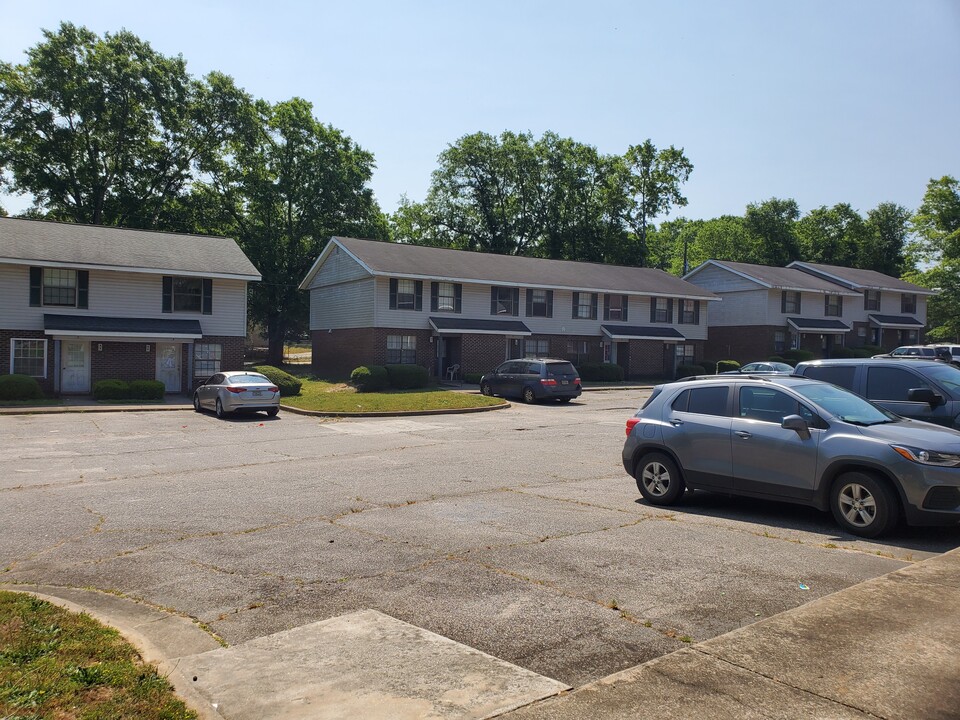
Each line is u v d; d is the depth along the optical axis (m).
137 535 8.34
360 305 38.00
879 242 80.50
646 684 4.15
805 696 3.97
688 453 9.49
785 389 8.99
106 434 19.06
